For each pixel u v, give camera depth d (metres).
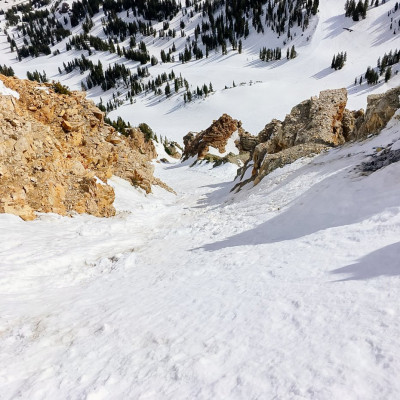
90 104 30.53
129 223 21.59
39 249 14.20
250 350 5.09
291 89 159.00
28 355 6.66
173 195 42.19
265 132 46.75
